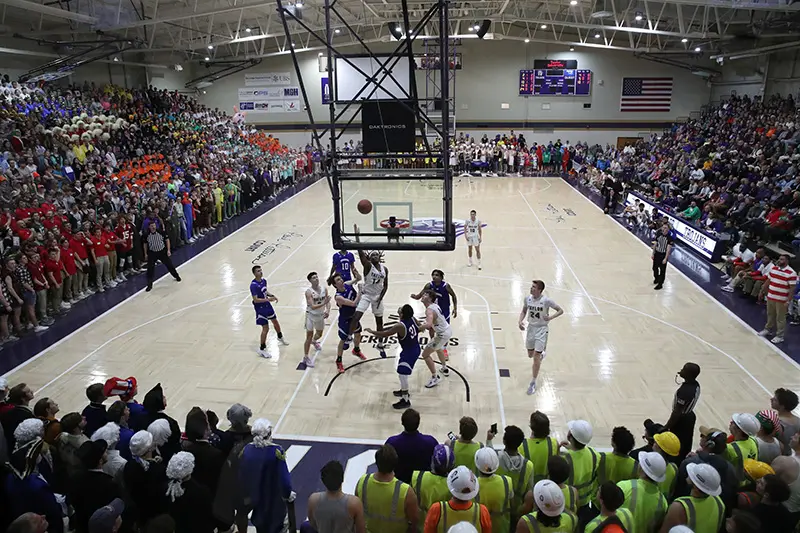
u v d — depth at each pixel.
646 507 4.28
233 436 5.22
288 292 13.75
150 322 12.02
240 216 22.58
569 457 4.85
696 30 28.94
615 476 4.88
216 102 36.97
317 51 35.41
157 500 4.57
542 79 35.31
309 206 24.55
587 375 9.59
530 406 8.67
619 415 8.42
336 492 4.18
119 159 22.28
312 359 10.27
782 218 15.35
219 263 16.23
